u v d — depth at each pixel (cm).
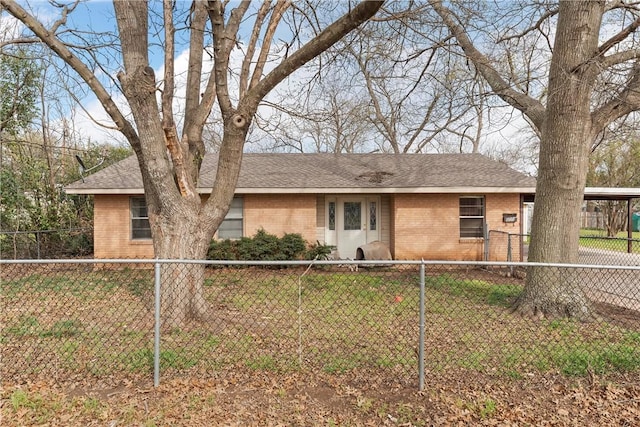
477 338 552
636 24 621
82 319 640
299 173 1398
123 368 443
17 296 807
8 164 1636
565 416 356
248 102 599
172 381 415
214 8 572
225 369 445
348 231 1412
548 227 672
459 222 1349
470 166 1471
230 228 1334
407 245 1338
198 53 715
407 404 375
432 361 468
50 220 1622
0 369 445
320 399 385
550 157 676
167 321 595
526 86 975
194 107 714
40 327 595
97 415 352
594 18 653
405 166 1490
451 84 1016
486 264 398
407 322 629
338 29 523
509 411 364
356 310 703
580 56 649
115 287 904
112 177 1305
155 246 620
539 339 549
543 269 671
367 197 1419
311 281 984
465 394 394
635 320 656
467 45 884
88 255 1630
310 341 537
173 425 339
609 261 1421
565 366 452
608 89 642
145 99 566
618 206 2672
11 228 1512
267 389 402
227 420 347
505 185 1284
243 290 873
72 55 589
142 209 1316
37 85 1614
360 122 2164
